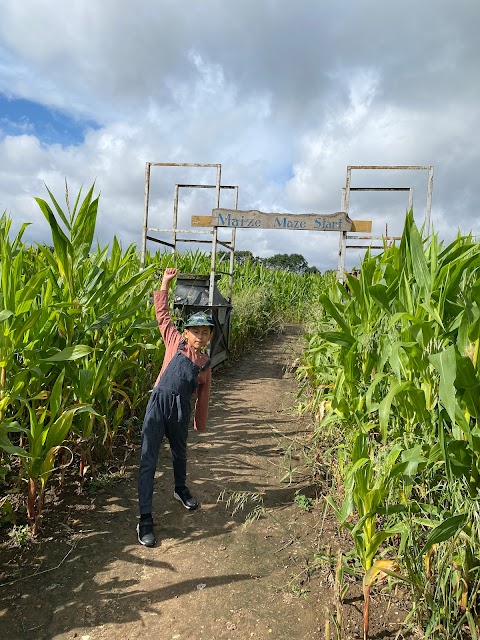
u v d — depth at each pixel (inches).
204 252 389.1
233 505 118.5
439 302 78.0
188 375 108.4
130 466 138.9
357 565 85.9
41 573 89.1
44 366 113.0
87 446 124.7
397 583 81.4
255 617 79.2
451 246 90.0
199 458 146.9
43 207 113.6
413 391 78.7
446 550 69.7
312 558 96.3
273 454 151.8
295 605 82.4
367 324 107.3
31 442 96.3
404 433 84.0
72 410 99.8
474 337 71.7
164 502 119.2
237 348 330.3
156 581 88.2
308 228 224.5
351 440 98.7
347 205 247.8
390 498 73.0
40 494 100.6
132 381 155.9
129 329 141.3
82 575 89.2
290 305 541.3
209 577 89.7
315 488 128.0
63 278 124.8
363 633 75.4
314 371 160.4
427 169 241.9
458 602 72.2
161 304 115.6
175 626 76.9
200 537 104.0
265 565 94.1
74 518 109.0
